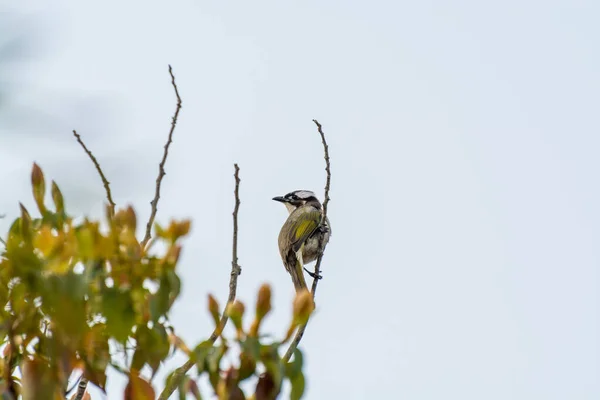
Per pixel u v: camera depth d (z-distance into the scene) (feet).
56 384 18.38
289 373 19.25
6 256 19.04
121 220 20.47
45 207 21.25
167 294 19.95
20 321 19.75
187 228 20.84
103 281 19.81
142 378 20.21
